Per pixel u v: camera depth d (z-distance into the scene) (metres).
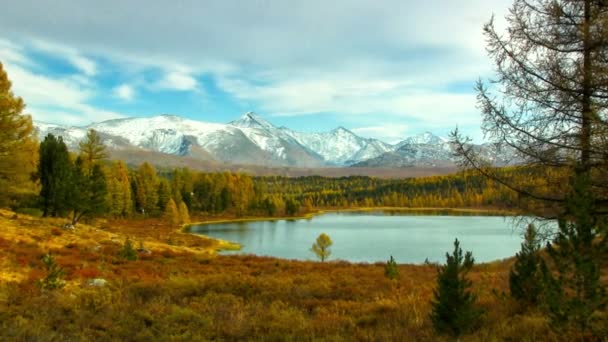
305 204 191.38
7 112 32.75
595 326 6.38
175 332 8.97
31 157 39.69
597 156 7.68
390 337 8.05
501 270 22.52
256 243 71.44
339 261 30.28
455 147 8.77
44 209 48.22
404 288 15.64
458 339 7.59
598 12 7.54
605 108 7.31
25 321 9.16
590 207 6.57
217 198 139.38
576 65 7.82
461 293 8.16
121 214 93.00
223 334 9.09
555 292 6.71
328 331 8.99
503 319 8.66
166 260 27.98
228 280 15.21
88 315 10.18
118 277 19.28
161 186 112.25
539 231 8.45
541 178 8.36
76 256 25.17
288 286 14.67
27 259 21.22
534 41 8.12
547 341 6.88
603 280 10.59
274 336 8.62
